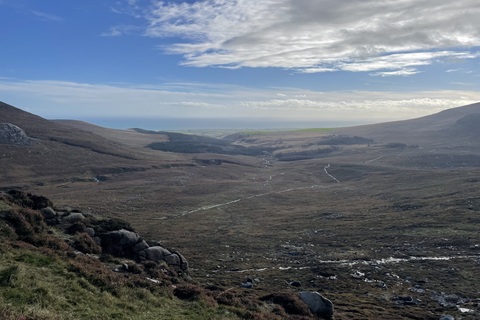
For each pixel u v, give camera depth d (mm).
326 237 78125
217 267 54438
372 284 47344
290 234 82625
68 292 21219
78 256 29078
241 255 63812
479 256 59031
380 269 54250
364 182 171375
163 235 79625
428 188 133750
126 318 20359
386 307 38656
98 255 33875
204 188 155000
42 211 37625
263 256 63469
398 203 112062
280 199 136250
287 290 42875
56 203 105688
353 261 59125
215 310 25844
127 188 144625
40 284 20547
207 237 79125
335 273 52250
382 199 124875
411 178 164125
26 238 29281
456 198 105375
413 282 48375
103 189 139750
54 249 29125
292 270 54062
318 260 59875
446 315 35531
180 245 70375
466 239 67938
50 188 135250
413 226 81000
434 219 85000
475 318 35469
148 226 89375
